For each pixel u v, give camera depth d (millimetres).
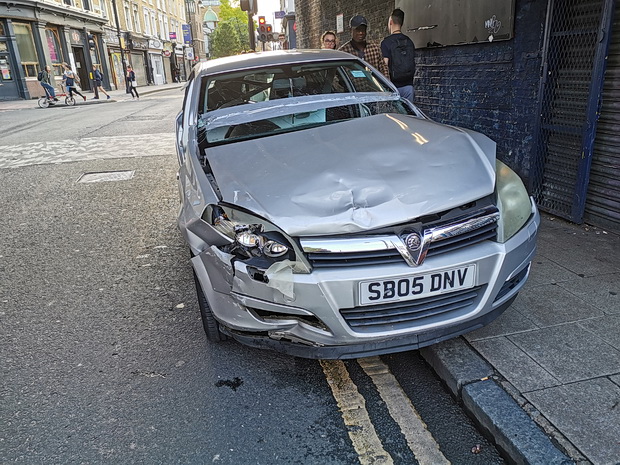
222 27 69188
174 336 3326
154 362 3047
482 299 2488
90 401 2713
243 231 2400
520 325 3000
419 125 3357
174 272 4340
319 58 4328
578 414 2271
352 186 2516
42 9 26375
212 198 2670
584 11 4254
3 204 6676
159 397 2729
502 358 2703
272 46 32219
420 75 7773
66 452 2357
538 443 2127
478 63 6125
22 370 3012
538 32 4984
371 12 9734
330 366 2967
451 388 2641
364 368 2938
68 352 3186
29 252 4930
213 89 4074
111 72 37812
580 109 4414
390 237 2314
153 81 48250
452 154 2834
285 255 2354
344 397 2689
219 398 2707
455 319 2471
